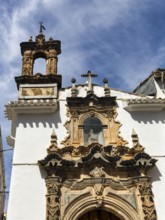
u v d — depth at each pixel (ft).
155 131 65.62
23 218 53.88
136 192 57.31
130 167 59.72
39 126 65.51
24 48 80.23
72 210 55.31
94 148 60.95
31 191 56.85
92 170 59.21
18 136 63.82
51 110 67.10
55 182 57.06
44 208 55.11
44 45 80.84
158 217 54.70
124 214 55.11
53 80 72.95
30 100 69.56
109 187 57.67
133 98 70.90
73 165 59.77
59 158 59.57
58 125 65.98
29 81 72.64
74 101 69.15
